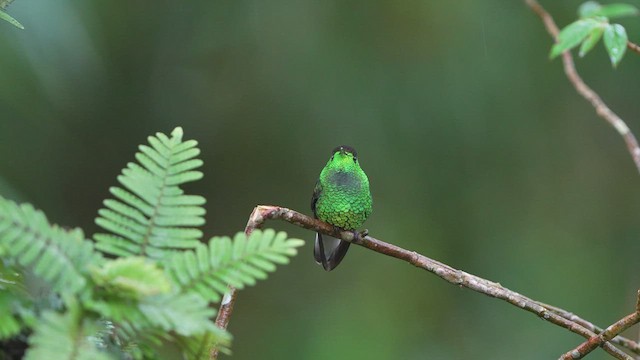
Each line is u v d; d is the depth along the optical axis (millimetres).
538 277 13781
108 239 2508
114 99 12406
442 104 13102
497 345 13398
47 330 2043
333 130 13148
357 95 13016
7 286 2455
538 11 8750
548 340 13336
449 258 13758
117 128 12562
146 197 2584
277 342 13461
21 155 11648
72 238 2281
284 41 12945
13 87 9805
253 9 12898
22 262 2176
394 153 13180
